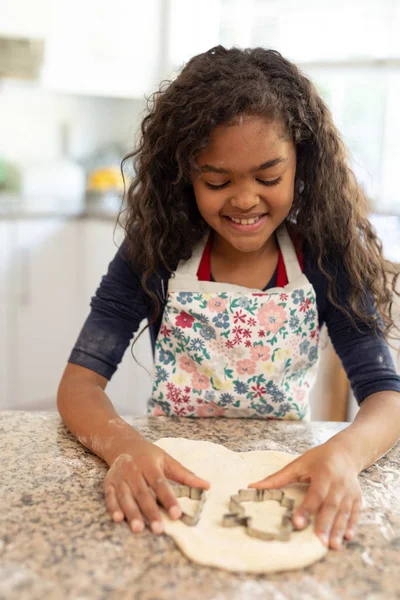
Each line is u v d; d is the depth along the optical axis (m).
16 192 2.94
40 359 2.77
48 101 3.23
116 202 3.02
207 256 1.11
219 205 0.93
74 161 3.37
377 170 2.70
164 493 0.75
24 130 3.18
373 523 0.73
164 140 1.00
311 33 2.82
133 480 0.76
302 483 0.81
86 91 3.07
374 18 2.65
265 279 1.10
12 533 0.68
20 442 0.91
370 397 1.01
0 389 2.65
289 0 2.85
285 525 0.71
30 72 2.89
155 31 3.07
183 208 1.07
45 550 0.65
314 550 0.66
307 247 1.11
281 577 0.63
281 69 0.97
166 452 0.84
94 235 2.77
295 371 1.11
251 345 1.07
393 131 2.66
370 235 1.11
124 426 0.90
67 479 0.81
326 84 2.80
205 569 0.63
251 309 1.06
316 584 0.62
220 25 3.04
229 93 0.87
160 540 0.68
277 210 0.95
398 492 0.80
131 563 0.64
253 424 1.02
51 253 2.72
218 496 0.78
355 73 2.73
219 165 0.89
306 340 1.09
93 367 1.06
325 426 1.01
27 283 2.66
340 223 1.07
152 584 0.60
